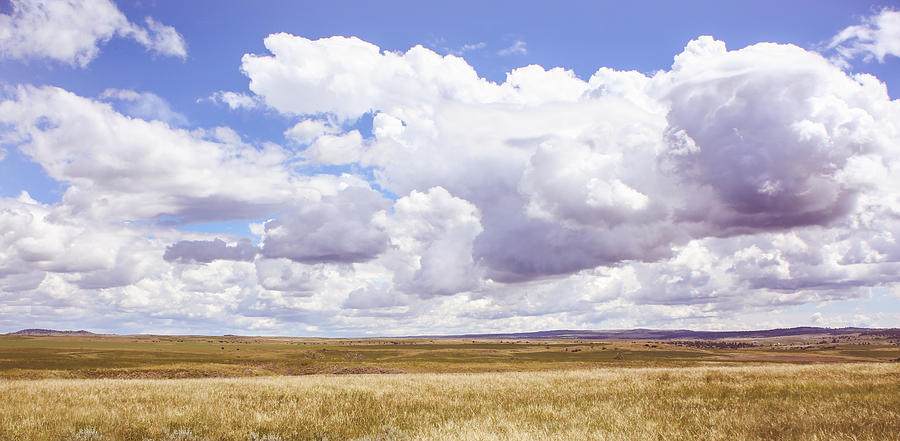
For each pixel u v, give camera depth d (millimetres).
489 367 65312
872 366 31859
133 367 61000
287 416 14648
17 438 11617
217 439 11555
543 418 13547
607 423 12266
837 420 11398
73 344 166125
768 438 10023
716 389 20859
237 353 129375
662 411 14102
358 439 11273
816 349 176375
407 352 154375
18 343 157000
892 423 10844
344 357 121000
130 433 12141
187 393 21484
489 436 10641
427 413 15258
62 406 16641
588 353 146875
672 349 185000
